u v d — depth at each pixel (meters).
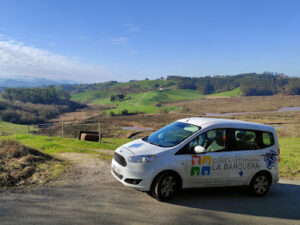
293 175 8.98
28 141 12.91
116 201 5.02
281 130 49.44
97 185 5.93
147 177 5.04
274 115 91.12
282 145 24.66
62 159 8.36
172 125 6.43
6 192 5.10
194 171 5.36
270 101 169.12
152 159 5.09
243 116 91.38
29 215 4.15
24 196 4.96
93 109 171.75
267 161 6.03
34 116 125.62
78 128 70.31
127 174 5.12
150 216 4.46
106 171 7.28
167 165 5.13
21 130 68.69
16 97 164.12
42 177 6.14
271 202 5.73
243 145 5.89
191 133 5.62
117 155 5.59
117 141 28.33
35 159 7.38
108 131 62.25
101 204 4.81
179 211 4.78
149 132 59.00
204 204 5.25
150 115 108.12
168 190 5.23
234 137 5.85
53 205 4.61
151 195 5.51
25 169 6.36
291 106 139.75
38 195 5.06
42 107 146.88
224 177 5.62
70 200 4.90
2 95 164.62
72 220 4.07
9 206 4.44
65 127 73.19
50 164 7.29
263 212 5.10
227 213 4.90
